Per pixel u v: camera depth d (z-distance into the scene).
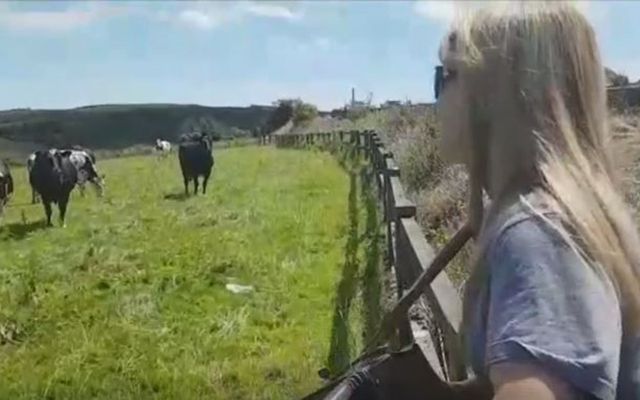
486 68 1.40
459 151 1.47
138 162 41.12
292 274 9.98
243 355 7.28
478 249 1.36
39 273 10.80
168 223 15.55
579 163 1.34
